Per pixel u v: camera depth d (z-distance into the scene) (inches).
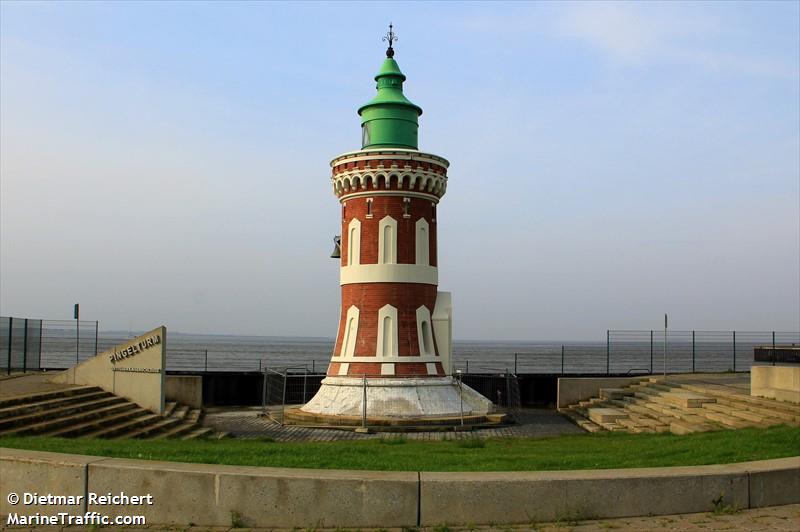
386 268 1542.8
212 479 508.7
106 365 1316.4
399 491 506.9
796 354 2219.5
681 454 751.1
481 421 1459.2
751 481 549.3
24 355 1857.8
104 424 1109.7
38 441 784.3
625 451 810.8
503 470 632.4
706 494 540.4
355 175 1567.4
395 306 1536.7
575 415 1590.8
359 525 505.4
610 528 502.9
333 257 1728.6
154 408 1293.1
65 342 6702.8
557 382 1860.2
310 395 2031.3
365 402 1385.3
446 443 967.6
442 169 1610.5
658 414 1337.4
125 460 538.9
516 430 1379.2
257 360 6368.1
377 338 1520.7
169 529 502.9
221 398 1953.7
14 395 1119.6
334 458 693.9
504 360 7455.7
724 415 1167.0
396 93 1648.6
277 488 506.6
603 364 6210.6
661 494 531.8
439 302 1610.5
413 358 1519.4
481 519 510.0
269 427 1402.6
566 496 519.5
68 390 1216.8
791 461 594.6
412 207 1576.0
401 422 1401.3
